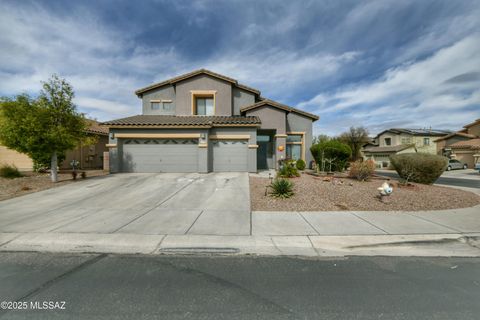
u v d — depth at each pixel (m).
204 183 10.37
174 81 16.77
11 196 8.20
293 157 17.84
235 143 14.18
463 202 7.45
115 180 11.12
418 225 5.25
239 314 2.49
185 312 2.52
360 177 10.99
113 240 4.45
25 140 9.38
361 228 5.06
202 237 4.60
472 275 3.31
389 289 2.96
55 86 10.20
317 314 2.49
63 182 10.70
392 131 39.19
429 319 2.42
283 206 6.85
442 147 32.94
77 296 2.80
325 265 3.60
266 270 3.44
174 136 13.50
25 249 4.10
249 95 17.80
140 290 2.92
